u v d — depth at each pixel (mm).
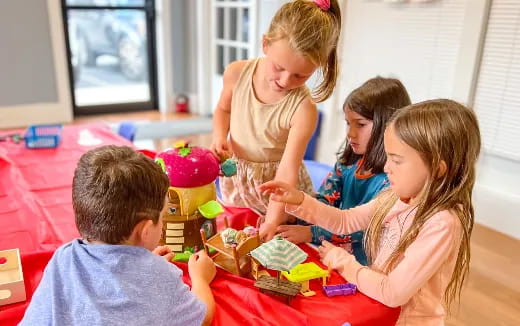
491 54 2213
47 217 1182
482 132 2332
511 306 1710
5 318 791
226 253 905
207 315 762
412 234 839
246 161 1227
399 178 833
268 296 832
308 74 991
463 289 1796
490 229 2346
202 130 3906
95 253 683
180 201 954
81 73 4430
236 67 1216
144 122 4113
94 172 704
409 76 2582
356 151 1165
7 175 1471
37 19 3646
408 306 865
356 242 1139
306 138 1110
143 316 647
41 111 3875
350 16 2836
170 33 4312
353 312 811
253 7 3604
